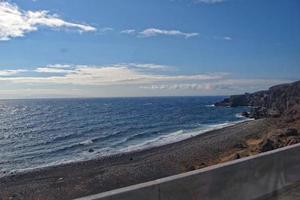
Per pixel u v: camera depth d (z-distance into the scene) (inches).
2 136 2731.3
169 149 1683.1
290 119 2377.0
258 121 2792.8
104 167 1317.7
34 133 2888.8
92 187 1043.9
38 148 2102.6
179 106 6683.1
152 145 1919.3
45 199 962.1
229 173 260.8
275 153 310.3
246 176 275.4
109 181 1096.8
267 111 3727.9
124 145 2031.3
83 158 1640.0
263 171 293.6
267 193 294.5
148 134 2566.4
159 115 4436.5
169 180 221.8
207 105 6825.8
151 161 1378.0
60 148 2054.6
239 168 269.9
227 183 258.4
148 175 1154.7
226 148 1553.9
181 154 1489.9
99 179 1123.3
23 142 2391.7
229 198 258.7
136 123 3472.0
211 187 246.5
